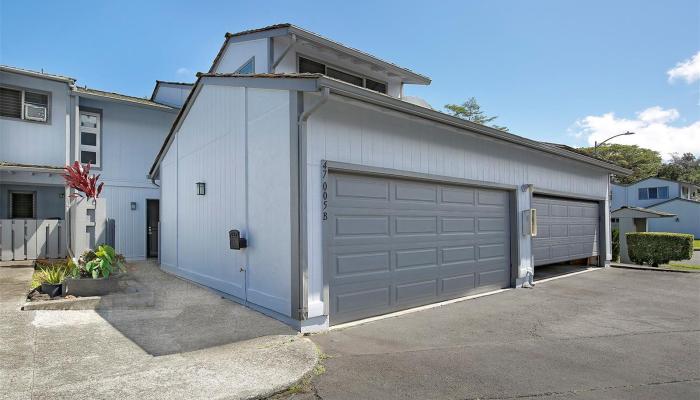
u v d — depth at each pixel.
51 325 5.10
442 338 5.15
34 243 10.30
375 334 5.27
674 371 4.08
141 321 5.50
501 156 9.02
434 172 7.30
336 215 5.75
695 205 34.66
